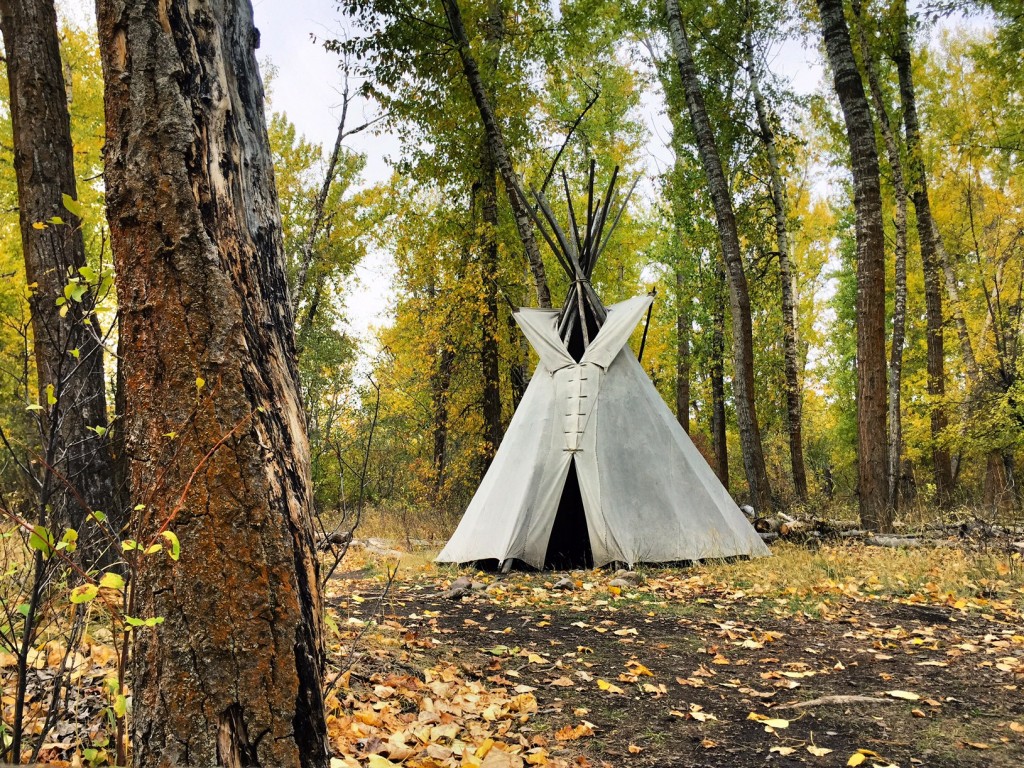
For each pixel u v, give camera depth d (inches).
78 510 155.3
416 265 671.8
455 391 715.4
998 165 681.0
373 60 501.4
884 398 404.5
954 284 667.4
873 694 149.6
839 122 663.1
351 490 558.6
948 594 242.8
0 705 89.7
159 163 79.3
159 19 80.7
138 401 78.6
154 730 73.3
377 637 181.0
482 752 119.1
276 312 89.4
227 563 74.3
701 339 856.3
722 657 180.9
